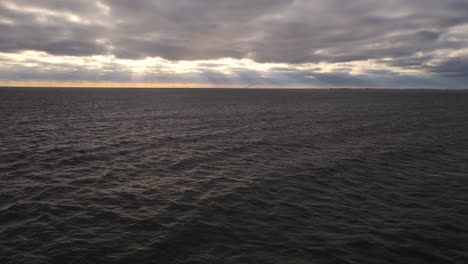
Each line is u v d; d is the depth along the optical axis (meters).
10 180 16.67
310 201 14.02
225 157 23.31
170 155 23.89
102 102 98.00
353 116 56.91
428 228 11.23
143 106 82.75
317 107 83.31
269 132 36.34
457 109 75.25
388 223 11.67
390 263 8.94
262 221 11.82
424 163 21.45
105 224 11.49
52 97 125.69
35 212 12.45
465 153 24.69
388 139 31.45
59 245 9.83
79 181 16.92
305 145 28.20
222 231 10.93
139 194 14.93
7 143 26.75
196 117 54.38
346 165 20.78
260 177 17.92
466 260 9.12
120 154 24.00
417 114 61.16
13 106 70.81
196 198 14.38
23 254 9.27
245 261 8.99
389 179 17.59
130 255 9.30
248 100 124.50
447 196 14.82
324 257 9.23
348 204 13.68
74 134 33.06
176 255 9.32
